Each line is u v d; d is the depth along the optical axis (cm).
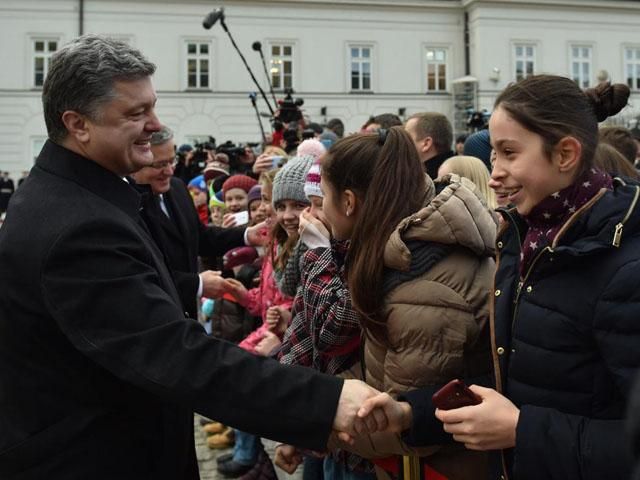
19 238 146
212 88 2198
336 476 223
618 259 129
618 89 181
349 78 2277
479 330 163
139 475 153
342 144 190
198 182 704
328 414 140
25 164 2142
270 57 2230
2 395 150
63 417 148
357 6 2269
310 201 256
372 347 178
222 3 2188
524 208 144
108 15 2147
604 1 2352
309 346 221
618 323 125
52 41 2144
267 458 349
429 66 2342
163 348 141
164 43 2169
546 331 136
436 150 398
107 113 153
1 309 148
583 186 139
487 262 171
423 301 161
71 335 141
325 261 209
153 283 149
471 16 2316
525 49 2322
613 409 132
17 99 2130
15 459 147
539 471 130
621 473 122
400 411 155
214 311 393
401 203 173
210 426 430
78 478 146
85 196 152
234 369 141
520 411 135
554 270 137
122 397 152
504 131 141
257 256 367
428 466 175
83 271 142
